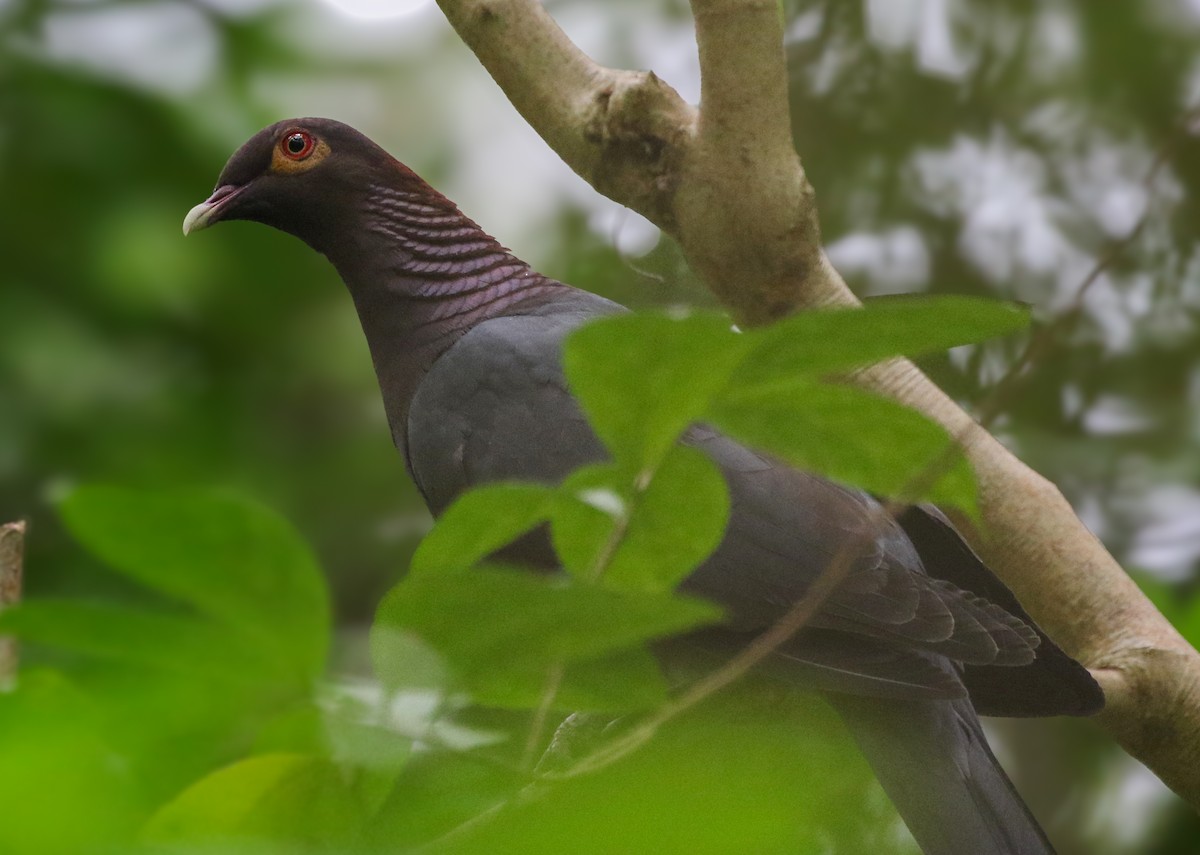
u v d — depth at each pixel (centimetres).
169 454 997
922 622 612
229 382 1036
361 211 853
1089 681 583
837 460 332
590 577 330
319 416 1074
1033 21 1148
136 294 1002
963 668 663
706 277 653
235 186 870
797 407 314
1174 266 1080
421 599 278
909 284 1102
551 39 666
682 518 323
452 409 766
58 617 236
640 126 641
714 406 307
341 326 1062
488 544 332
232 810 292
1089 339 1058
